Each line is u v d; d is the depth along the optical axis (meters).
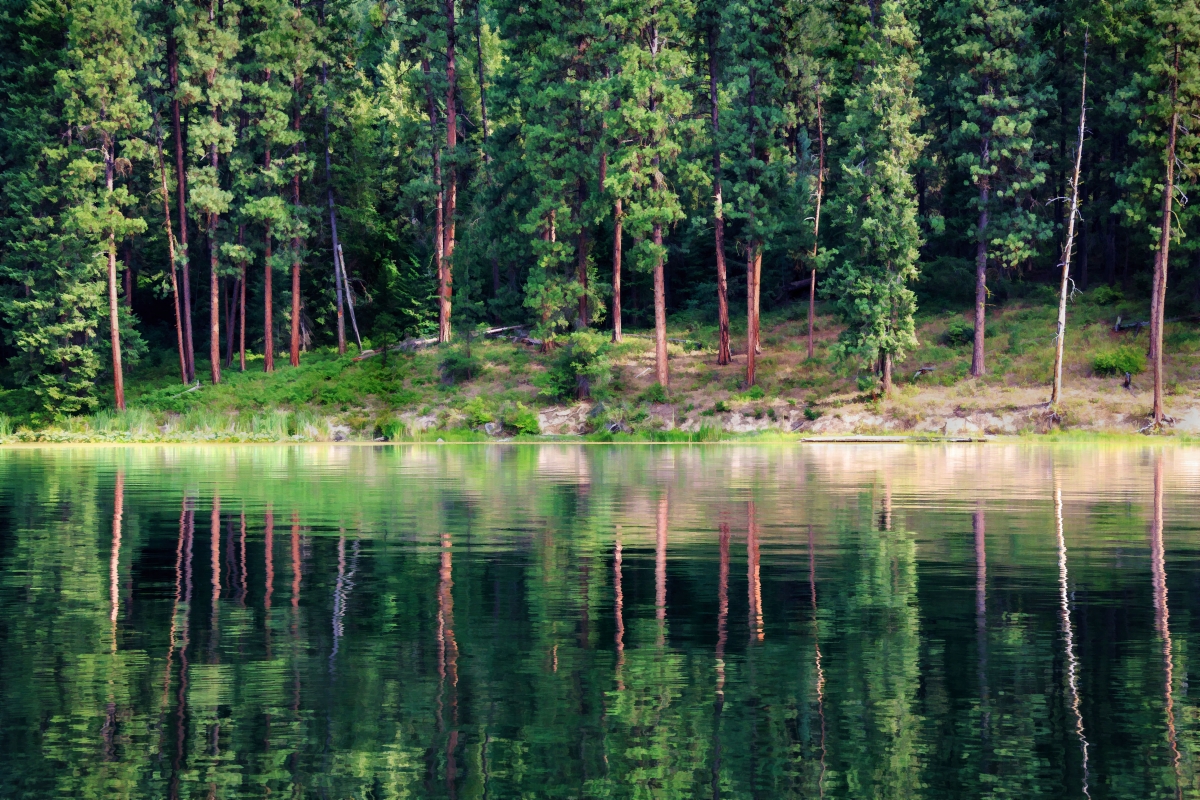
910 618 10.14
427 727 7.08
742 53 58.59
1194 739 6.84
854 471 29.94
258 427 58.25
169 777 6.26
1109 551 14.10
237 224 67.38
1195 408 52.16
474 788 6.08
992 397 54.84
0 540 15.45
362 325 78.50
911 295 53.50
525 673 8.29
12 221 67.31
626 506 20.11
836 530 16.33
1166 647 9.00
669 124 58.03
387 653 8.91
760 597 11.14
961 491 23.14
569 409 59.34
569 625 9.91
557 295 59.78
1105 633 9.52
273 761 6.50
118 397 62.75
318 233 70.12
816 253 59.97
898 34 54.41
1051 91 56.88
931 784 6.12
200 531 16.45
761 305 71.69
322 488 24.55
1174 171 54.66
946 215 70.38
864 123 54.47
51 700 7.66
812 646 9.09
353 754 6.60
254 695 7.77
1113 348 57.12
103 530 16.59
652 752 6.62
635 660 8.66
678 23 59.91
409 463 34.88
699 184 59.50
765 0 57.53
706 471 30.14
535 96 62.06
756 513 18.73
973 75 58.22
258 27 68.06
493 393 61.50
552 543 15.05
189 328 66.88
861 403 55.56
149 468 32.66
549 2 61.25
